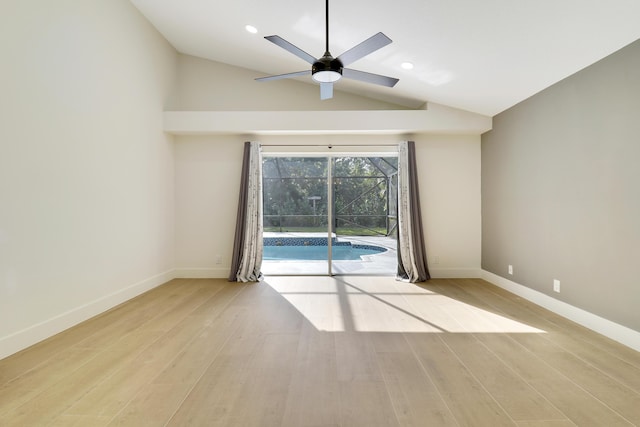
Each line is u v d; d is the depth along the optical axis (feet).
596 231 9.63
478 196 16.80
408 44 11.14
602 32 8.31
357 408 6.02
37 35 9.03
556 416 5.78
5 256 8.18
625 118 8.68
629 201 8.59
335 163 17.75
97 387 6.74
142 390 6.63
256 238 16.60
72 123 10.25
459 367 7.59
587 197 9.95
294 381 6.98
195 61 17.02
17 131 8.46
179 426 5.52
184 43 15.92
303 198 17.84
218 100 16.96
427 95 14.88
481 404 6.15
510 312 11.51
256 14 11.71
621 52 8.77
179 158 16.99
